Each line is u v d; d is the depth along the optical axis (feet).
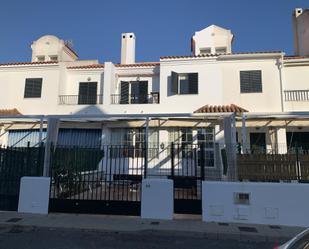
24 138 67.56
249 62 63.98
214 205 31.24
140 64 72.38
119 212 33.40
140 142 61.57
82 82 73.97
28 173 35.81
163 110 64.95
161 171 51.06
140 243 24.39
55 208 34.60
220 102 63.46
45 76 71.31
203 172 32.91
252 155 34.22
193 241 25.26
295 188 30.30
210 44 82.43
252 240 25.76
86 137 67.05
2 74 73.10
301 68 64.95
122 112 66.23
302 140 60.95
